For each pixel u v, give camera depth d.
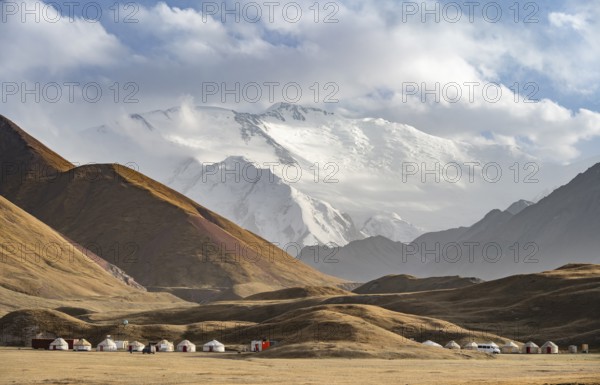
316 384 158.88
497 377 176.12
